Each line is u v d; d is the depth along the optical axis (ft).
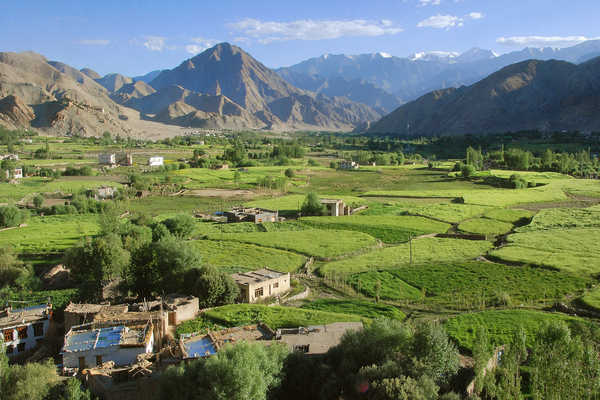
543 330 167.22
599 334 194.08
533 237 414.21
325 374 159.94
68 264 305.53
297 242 419.13
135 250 307.17
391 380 141.49
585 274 308.19
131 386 157.58
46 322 233.96
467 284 295.89
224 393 139.44
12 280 306.14
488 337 210.18
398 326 175.52
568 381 150.00
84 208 606.96
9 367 168.14
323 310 258.16
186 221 438.40
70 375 174.29
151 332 199.41
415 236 442.91
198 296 267.59
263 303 274.77
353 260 362.53
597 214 510.17
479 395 160.66
